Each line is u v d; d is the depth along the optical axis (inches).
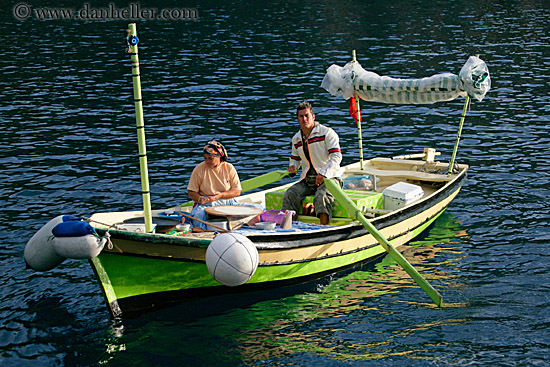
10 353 357.4
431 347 359.9
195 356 355.9
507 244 504.1
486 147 769.6
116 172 681.0
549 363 342.6
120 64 1250.6
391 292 430.3
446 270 460.1
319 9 2014.0
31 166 694.5
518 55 1309.1
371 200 503.5
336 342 367.6
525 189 628.1
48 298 420.5
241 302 417.4
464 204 593.6
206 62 1263.5
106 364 348.2
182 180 659.4
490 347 358.6
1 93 1021.2
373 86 561.9
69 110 931.3
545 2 2137.1
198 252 391.9
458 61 1244.5
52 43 1461.6
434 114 922.1
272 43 1461.6
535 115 903.7
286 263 423.5
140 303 397.7
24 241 504.1
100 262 377.1
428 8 2020.2
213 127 853.8
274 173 506.3
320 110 941.8
